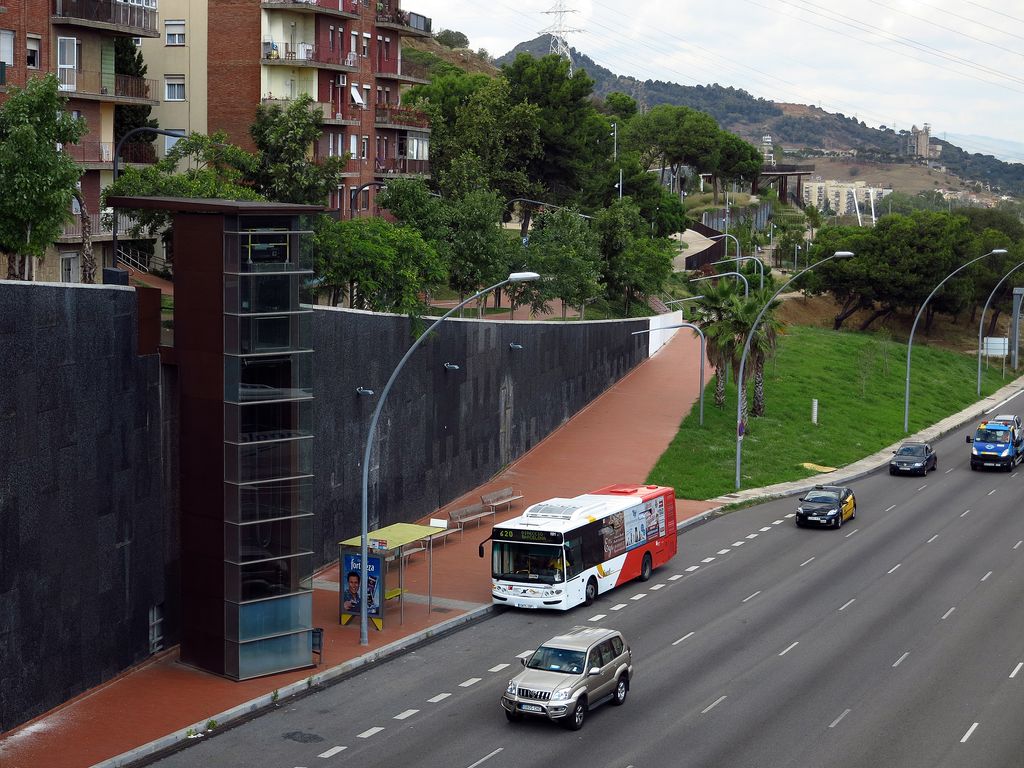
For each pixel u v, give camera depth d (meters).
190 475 30.94
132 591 30.48
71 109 57.38
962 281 131.25
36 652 26.66
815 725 26.56
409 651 32.94
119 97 59.53
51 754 24.44
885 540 48.09
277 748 25.28
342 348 41.81
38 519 26.55
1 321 25.14
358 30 79.25
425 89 110.88
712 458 62.78
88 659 28.66
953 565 43.59
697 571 42.88
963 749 25.08
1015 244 152.75
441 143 95.25
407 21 85.56
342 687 29.75
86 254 43.16
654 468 59.38
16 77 53.00
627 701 28.45
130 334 30.09
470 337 53.34
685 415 71.31
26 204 38.31
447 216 71.94
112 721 26.61
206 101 70.81
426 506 49.41
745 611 37.06
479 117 95.44
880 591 39.66
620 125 190.12
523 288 77.19
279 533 30.70
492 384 56.38
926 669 30.88
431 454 49.72
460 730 26.34
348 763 24.34
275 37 70.31
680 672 30.75
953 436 80.12
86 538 28.38
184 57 70.88
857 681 29.84
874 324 139.12
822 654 32.28
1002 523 51.72
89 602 28.59
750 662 31.58
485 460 55.81
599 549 38.62
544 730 26.31
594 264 82.81
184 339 31.16
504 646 33.25
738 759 24.44
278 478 30.73
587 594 38.00
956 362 112.00
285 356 30.95
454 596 38.28
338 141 76.88
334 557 41.94
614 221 94.56
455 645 33.47
